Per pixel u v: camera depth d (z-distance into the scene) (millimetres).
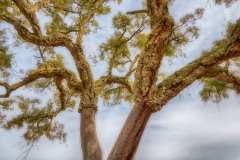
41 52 10383
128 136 4812
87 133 6812
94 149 6352
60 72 9453
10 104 12328
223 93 12016
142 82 5168
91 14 11336
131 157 4723
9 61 10836
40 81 13008
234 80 8430
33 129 12453
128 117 5113
